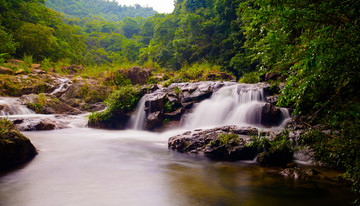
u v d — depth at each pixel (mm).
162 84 18125
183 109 12789
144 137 11078
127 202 4000
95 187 4664
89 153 7645
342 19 2553
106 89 20266
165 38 58031
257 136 7316
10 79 19812
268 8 2777
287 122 9086
